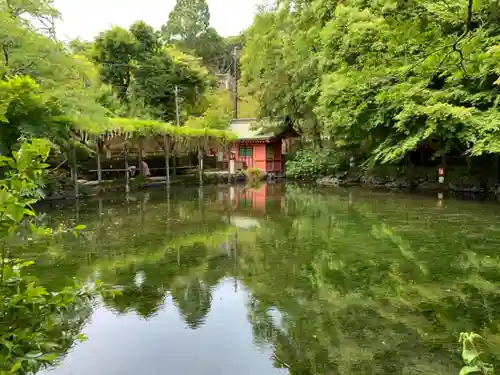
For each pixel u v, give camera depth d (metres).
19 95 11.36
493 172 16.69
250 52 25.53
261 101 26.48
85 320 5.11
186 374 3.92
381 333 4.72
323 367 4.02
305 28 21.39
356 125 18.41
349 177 22.67
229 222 11.62
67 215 12.72
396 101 15.89
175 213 13.23
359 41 13.87
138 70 27.23
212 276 6.81
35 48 13.19
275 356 4.24
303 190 20.56
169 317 5.23
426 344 4.44
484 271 6.86
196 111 32.41
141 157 21.81
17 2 13.35
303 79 23.20
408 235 9.57
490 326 4.83
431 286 6.21
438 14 5.10
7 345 1.92
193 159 27.09
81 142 18.16
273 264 7.48
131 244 8.93
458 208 13.23
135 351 4.34
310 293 6.02
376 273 6.88
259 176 26.28
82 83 16.45
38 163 2.09
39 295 2.13
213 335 4.74
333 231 10.24
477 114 14.83
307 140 28.72
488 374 1.89
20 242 8.95
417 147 18.14
